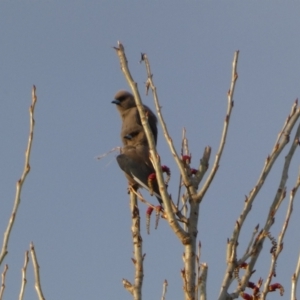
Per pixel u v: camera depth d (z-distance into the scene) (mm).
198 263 10602
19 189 9984
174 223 10609
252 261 10406
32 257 10617
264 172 10594
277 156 10695
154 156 10656
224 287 10117
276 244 10430
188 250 10578
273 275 10281
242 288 10281
